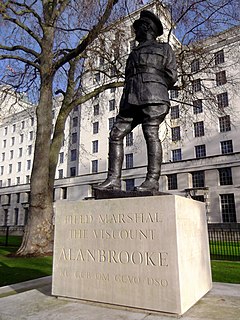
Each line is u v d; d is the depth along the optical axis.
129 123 5.13
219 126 37.09
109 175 4.91
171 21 12.59
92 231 4.21
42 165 12.97
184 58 14.67
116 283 3.83
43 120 13.51
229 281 6.93
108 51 14.99
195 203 4.58
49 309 3.76
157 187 4.52
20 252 11.82
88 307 3.84
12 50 14.78
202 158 34.94
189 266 3.89
